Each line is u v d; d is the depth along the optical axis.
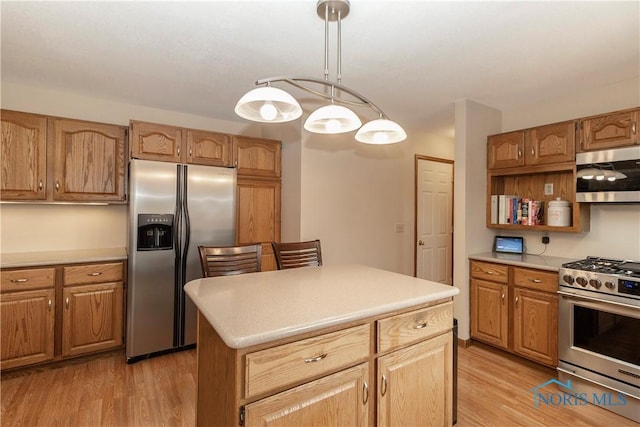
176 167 2.88
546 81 2.58
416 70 2.37
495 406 2.11
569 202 2.71
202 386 1.49
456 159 3.08
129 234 2.74
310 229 3.38
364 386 1.31
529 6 1.62
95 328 2.66
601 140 2.38
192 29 1.85
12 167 2.52
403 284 1.72
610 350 2.08
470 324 3.01
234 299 1.44
